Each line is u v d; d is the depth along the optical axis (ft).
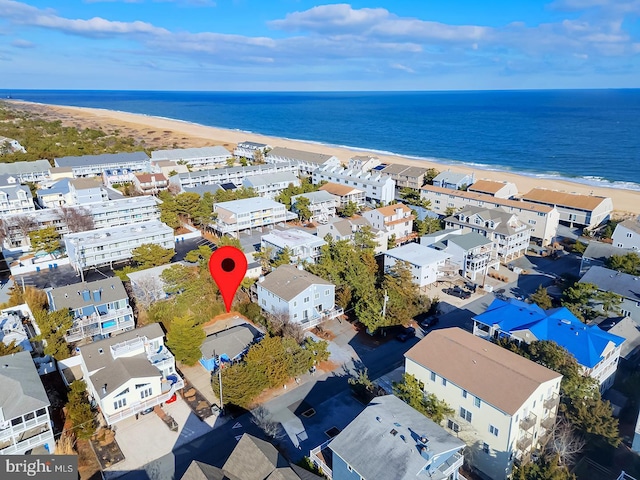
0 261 247.09
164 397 138.41
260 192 362.74
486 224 264.72
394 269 216.54
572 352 140.46
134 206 293.43
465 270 235.61
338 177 394.73
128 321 177.78
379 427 104.88
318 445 126.41
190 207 299.99
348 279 202.18
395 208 296.51
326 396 147.74
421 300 191.01
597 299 182.91
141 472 117.29
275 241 240.12
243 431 131.64
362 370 161.48
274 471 97.25
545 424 119.65
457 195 333.62
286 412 140.05
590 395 123.03
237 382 137.28
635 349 159.94
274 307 186.09
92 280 224.74
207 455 122.93
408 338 181.16
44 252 254.88
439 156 630.33
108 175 390.63
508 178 475.31
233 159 495.41
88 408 125.29
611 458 116.88
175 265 205.36
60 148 507.30
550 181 463.01
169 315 182.19
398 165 438.81
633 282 189.98
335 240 263.90
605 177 484.33
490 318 162.40
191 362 158.92
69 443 123.03
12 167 396.16
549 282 234.17
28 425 114.32
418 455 96.17
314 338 181.06
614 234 253.65
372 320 178.09
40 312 167.02
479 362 123.03
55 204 338.13
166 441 127.85
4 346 144.66
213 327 186.80
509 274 244.83
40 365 153.48
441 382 125.29
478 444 118.21
